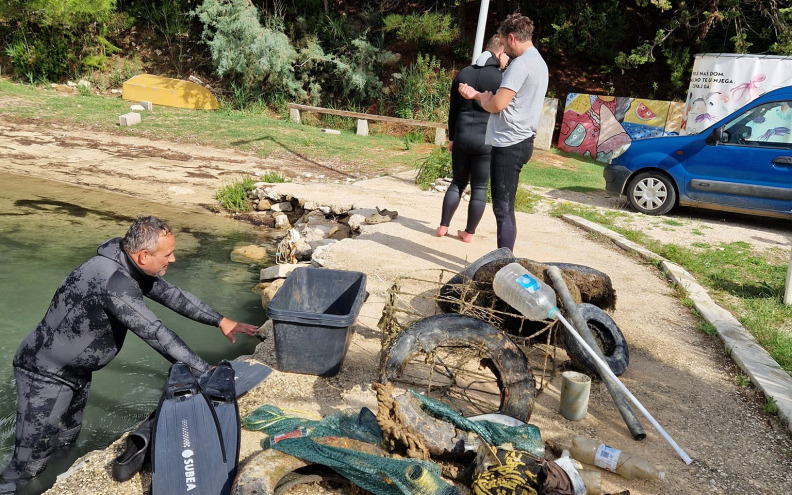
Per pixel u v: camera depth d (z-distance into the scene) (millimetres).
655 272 7164
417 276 6406
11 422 4281
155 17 22812
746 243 8805
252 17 19297
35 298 6180
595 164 16688
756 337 5438
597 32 19531
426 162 11906
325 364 4230
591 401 4207
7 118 15359
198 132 15227
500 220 6223
